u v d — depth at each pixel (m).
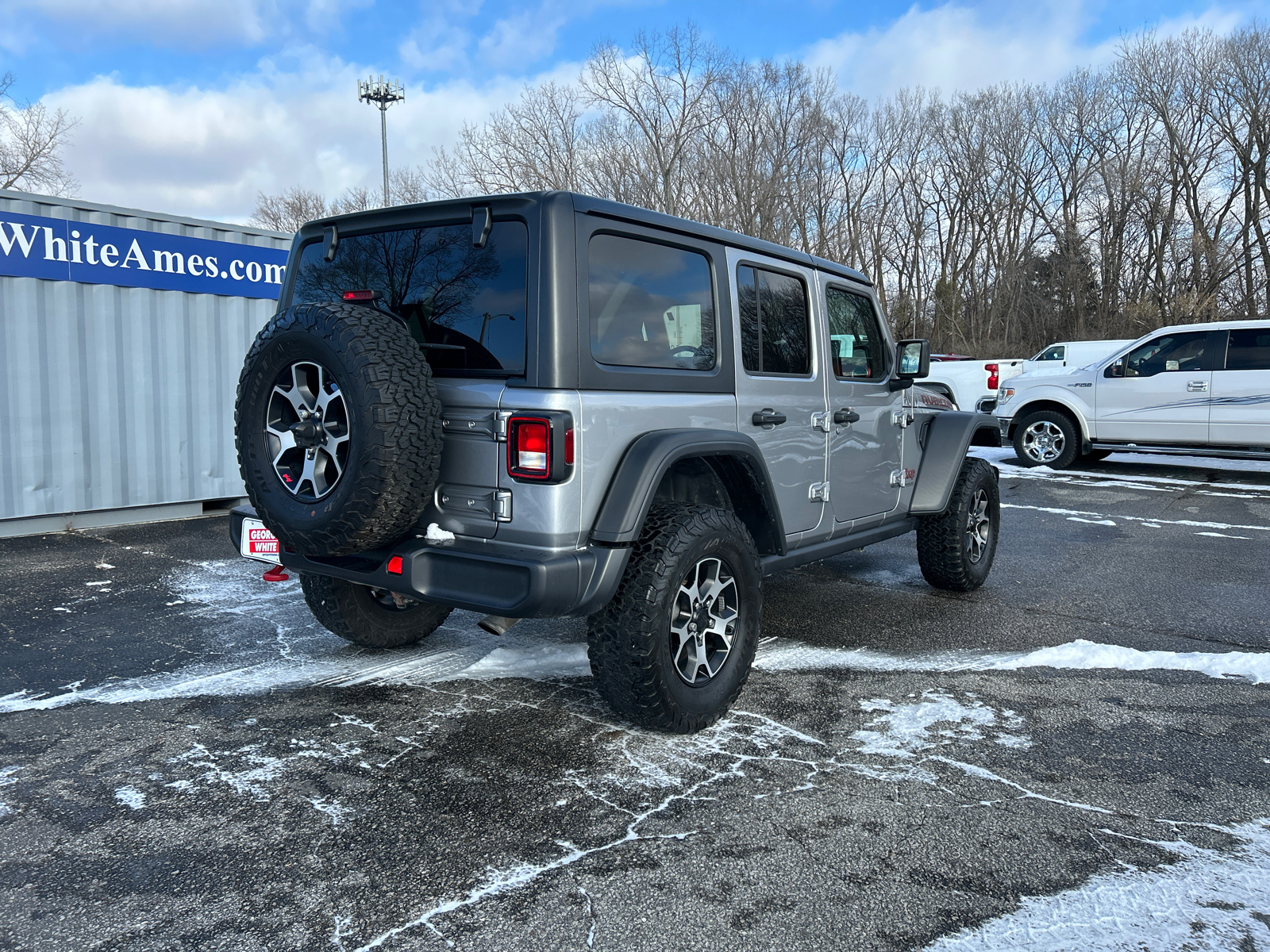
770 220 29.66
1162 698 3.76
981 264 44.88
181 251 7.78
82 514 7.40
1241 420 10.77
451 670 4.00
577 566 2.87
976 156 43.47
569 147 30.06
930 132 43.81
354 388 2.82
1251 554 6.87
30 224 6.83
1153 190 39.06
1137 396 11.45
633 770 3.00
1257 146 36.91
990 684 3.91
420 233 3.28
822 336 4.30
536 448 2.87
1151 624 4.91
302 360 3.00
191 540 6.96
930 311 44.94
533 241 2.93
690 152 30.00
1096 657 4.29
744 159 29.84
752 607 3.49
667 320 3.36
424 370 2.93
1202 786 2.94
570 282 2.93
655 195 29.72
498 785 2.88
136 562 6.17
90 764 3.02
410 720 3.43
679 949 2.06
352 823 2.63
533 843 2.52
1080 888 2.33
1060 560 6.62
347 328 2.87
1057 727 3.44
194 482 8.07
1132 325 36.00
